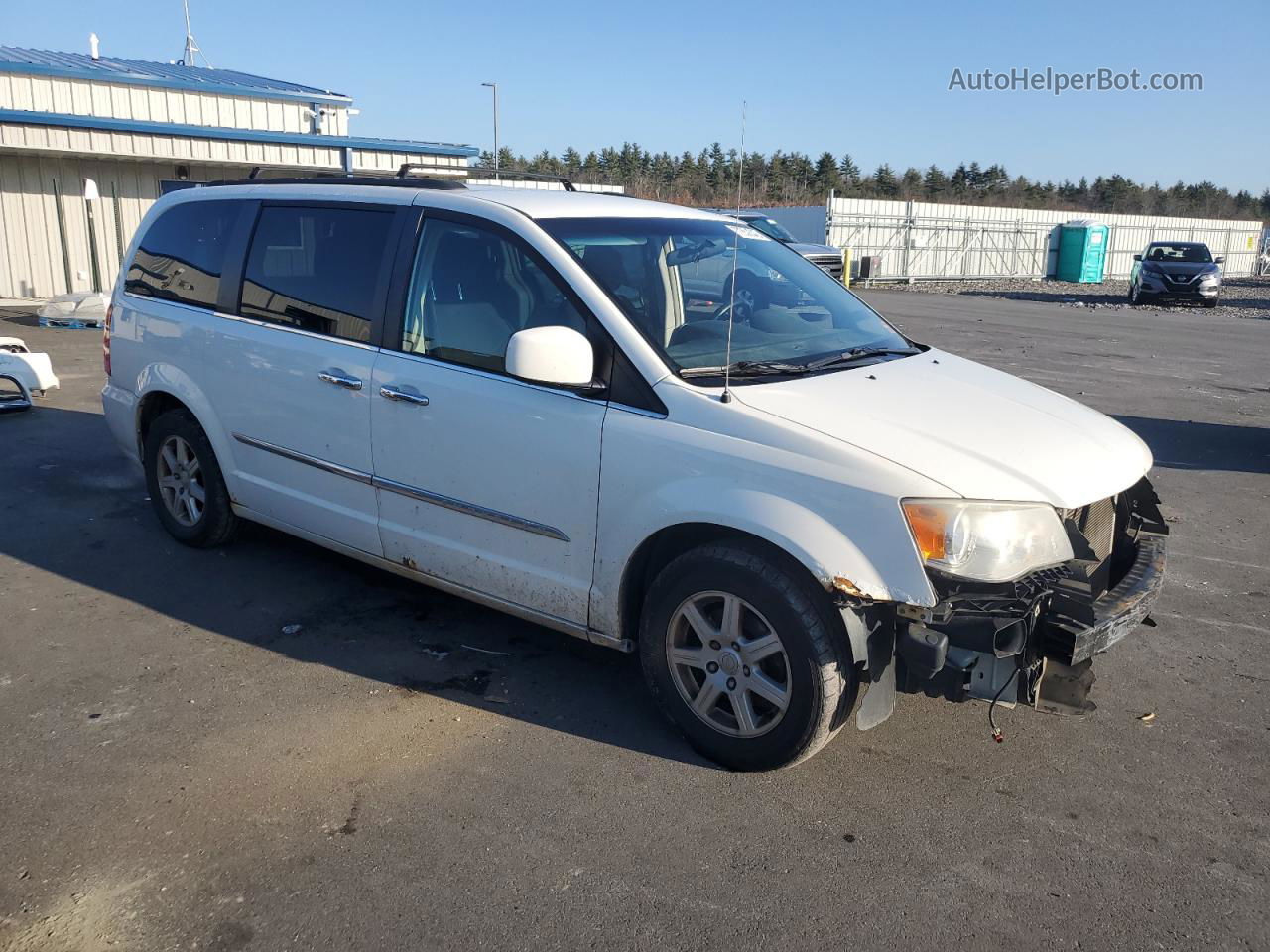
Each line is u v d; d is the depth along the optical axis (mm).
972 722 3896
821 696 3223
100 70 17891
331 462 4488
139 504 6281
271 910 2748
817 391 3527
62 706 3803
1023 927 2760
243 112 19641
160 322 5285
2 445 7625
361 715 3801
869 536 3074
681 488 3375
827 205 34844
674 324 3773
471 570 4066
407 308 4191
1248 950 2689
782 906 2818
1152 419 10164
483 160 21578
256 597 4891
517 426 3779
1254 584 5492
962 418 3506
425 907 2775
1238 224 50812
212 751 3521
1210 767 3617
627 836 3115
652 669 3627
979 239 39781
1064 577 3146
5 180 16547
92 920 2691
